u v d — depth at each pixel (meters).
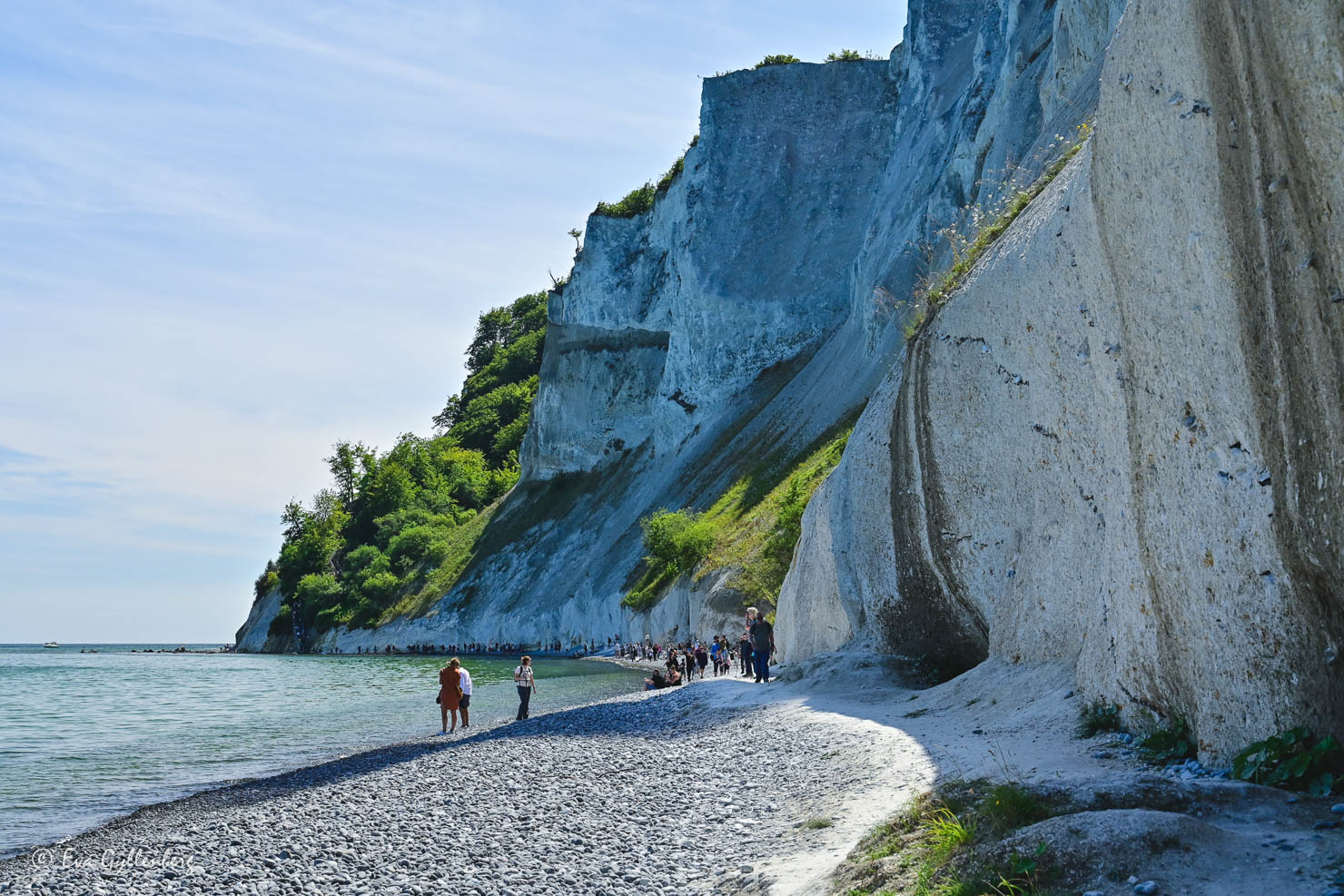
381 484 122.62
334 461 139.00
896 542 19.69
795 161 78.38
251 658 106.06
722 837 9.81
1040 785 7.42
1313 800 6.78
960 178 48.69
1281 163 7.43
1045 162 22.61
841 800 9.95
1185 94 8.60
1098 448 12.48
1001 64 49.47
